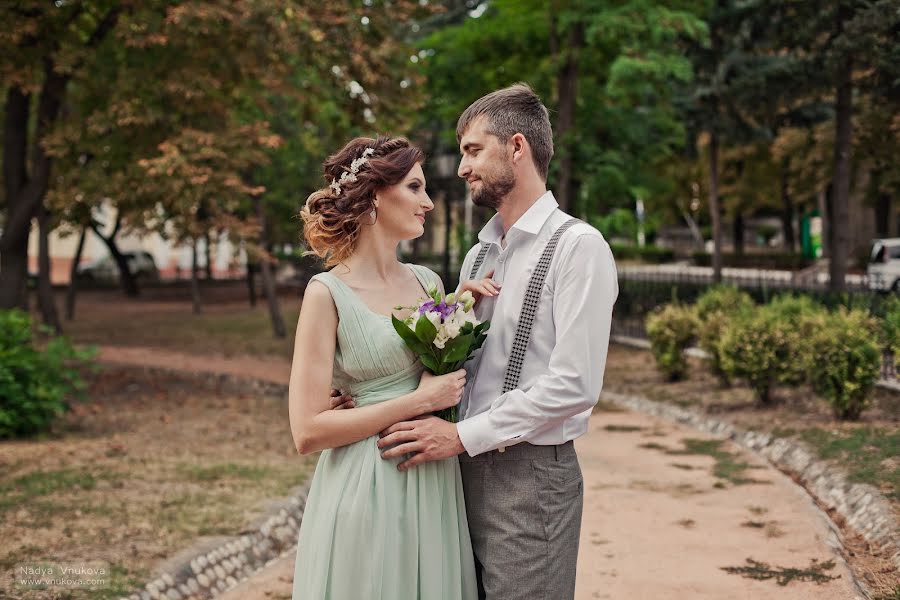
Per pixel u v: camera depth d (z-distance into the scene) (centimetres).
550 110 269
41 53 1051
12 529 498
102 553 456
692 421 894
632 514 562
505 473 249
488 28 1553
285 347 1644
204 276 4162
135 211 1116
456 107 1588
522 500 246
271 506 559
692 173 3412
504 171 256
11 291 1195
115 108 998
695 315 1126
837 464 628
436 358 247
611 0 1328
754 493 604
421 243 2694
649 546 494
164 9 1027
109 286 3547
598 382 241
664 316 1125
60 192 1048
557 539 246
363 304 252
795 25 1041
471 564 256
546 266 248
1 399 800
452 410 254
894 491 535
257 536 505
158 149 1017
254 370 1315
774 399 918
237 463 702
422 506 246
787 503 572
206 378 1273
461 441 240
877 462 605
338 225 254
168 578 425
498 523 248
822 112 1616
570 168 1476
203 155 975
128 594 398
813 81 1150
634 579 440
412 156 261
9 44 995
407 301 264
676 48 1371
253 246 1085
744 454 739
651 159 1666
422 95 1224
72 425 883
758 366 881
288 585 446
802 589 412
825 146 1952
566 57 1425
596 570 456
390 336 250
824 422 773
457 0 1930
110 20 1091
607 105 1608
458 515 254
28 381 816
